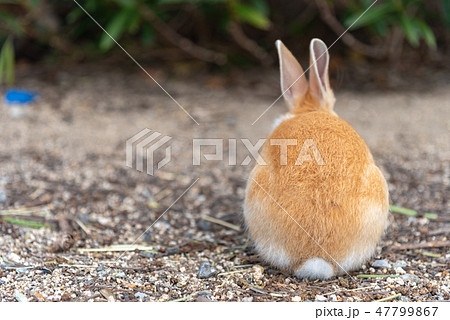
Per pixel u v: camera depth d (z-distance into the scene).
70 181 6.55
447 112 8.41
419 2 9.31
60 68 10.38
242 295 4.00
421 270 4.46
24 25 9.81
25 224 5.38
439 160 6.99
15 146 7.42
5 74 9.88
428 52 10.85
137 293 4.02
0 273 4.29
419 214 5.62
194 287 4.14
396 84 9.66
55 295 3.94
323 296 3.97
